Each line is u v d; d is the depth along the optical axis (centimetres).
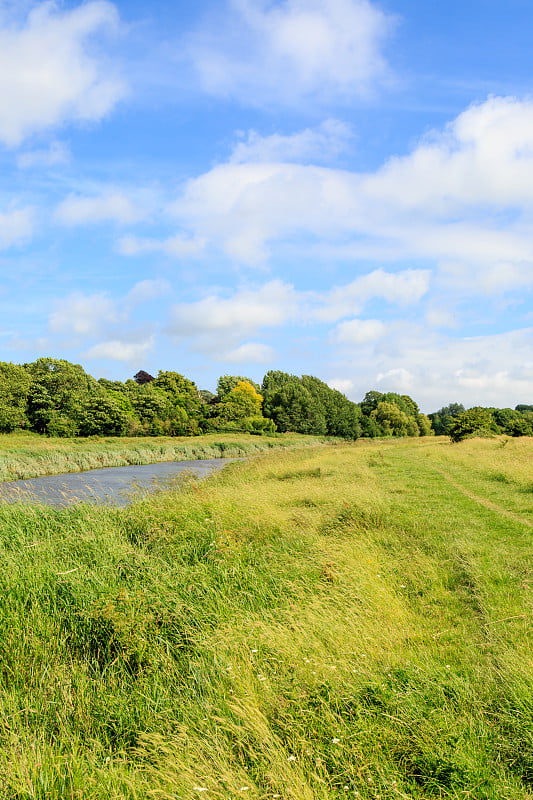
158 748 364
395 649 480
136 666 485
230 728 367
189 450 4656
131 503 1035
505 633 509
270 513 920
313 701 397
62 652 508
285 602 594
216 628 536
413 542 859
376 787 312
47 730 400
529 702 374
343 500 1035
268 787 313
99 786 328
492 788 303
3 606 566
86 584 616
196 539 796
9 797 315
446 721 362
